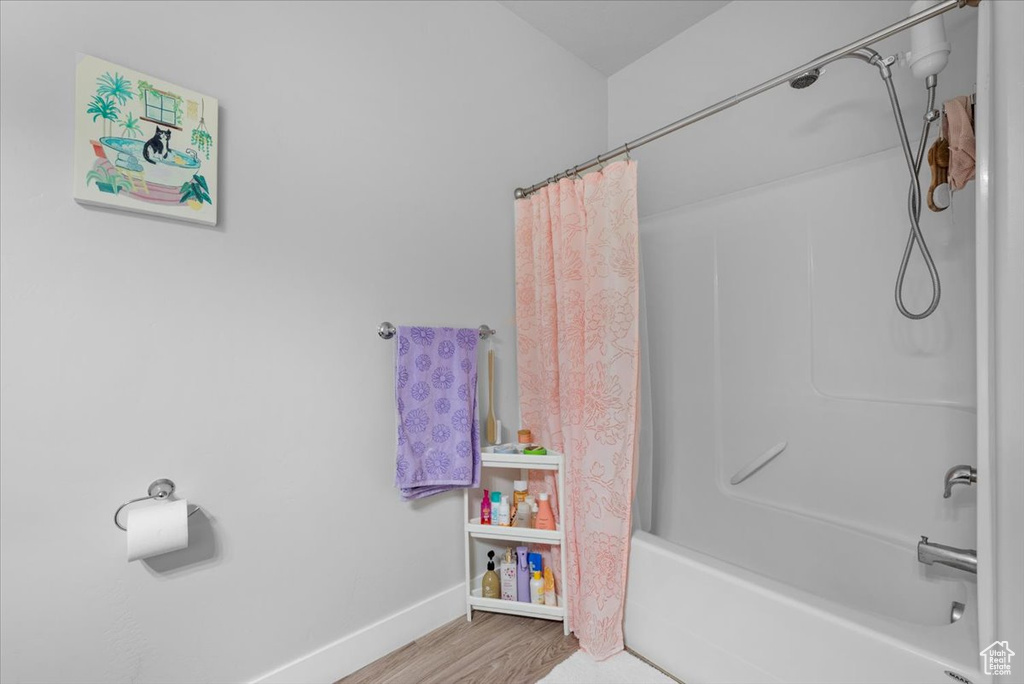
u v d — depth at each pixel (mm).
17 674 1000
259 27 1340
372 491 1578
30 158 1012
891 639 981
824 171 1693
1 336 984
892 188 1541
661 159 2307
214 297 1260
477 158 1887
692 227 2031
